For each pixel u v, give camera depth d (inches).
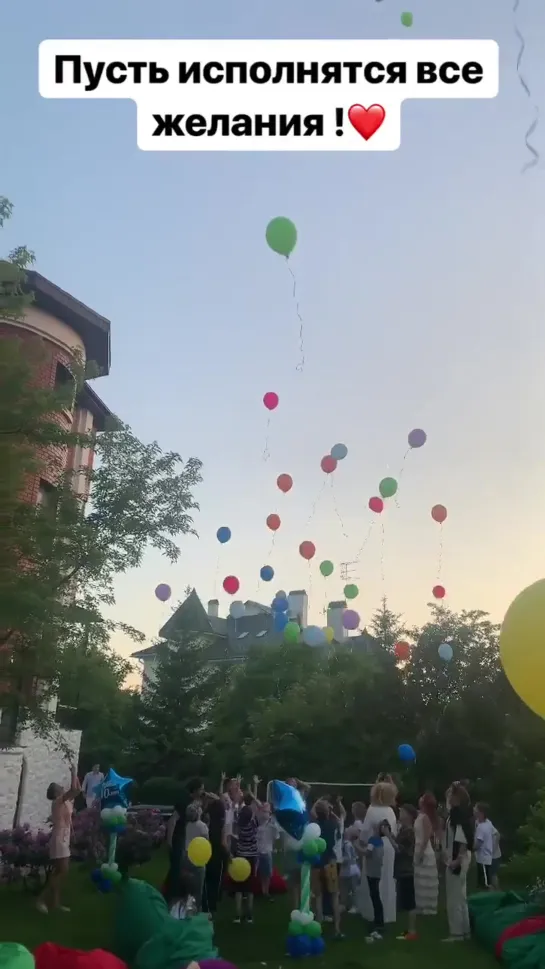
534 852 377.1
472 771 657.6
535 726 650.2
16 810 554.6
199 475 482.0
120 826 366.3
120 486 458.3
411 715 713.0
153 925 248.2
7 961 163.9
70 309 613.3
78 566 406.6
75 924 319.9
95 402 708.0
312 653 1057.5
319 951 281.4
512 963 250.8
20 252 373.4
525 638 198.7
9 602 341.1
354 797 690.8
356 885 360.2
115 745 1074.1
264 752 773.3
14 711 401.7
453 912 304.3
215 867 341.7
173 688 1102.4
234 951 288.7
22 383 348.8
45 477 433.4
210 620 1771.7
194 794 352.2
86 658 413.4
